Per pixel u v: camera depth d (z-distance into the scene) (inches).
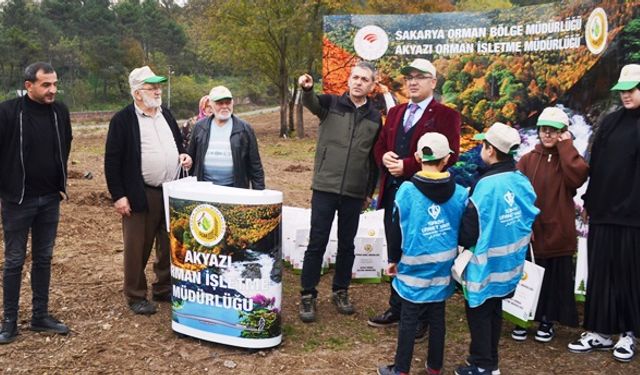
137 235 196.2
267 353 175.3
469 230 150.5
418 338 186.4
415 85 179.0
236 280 171.5
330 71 266.7
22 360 167.2
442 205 151.4
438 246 152.0
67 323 192.9
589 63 221.3
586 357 177.6
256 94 2472.9
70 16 2554.1
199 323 178.4
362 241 239.5
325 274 253.6
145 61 2261.3
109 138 189.0
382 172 189.9
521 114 239.8
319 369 166.6
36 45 2014.0
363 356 174.9
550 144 182.9
